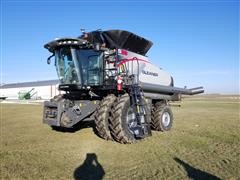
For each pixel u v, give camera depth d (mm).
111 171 6312
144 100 10047
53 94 62562
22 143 9320
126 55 10672
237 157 7543
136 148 8500
